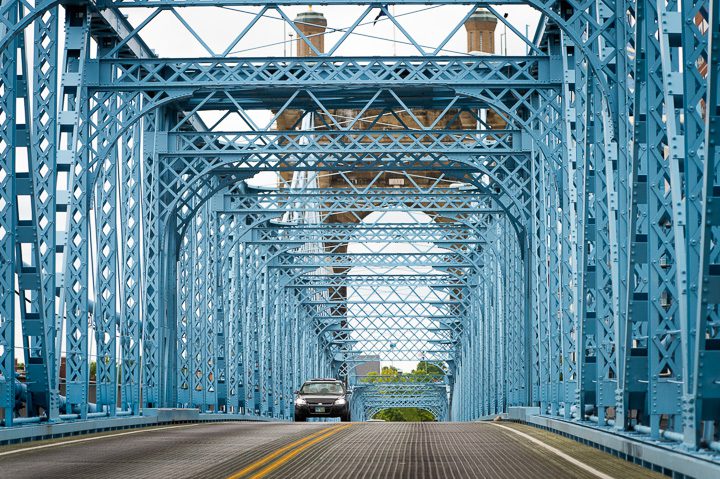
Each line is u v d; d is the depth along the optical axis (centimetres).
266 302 5934
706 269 1186
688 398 1271
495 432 2267
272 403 6119
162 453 1575
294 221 5669
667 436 1431
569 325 2562
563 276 2623
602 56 2198
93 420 2300
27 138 1928
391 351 8694
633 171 1547
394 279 6844
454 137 3416
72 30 2630
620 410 1702
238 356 5050
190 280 3934
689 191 1273
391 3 2495
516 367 4009
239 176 3578
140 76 2938
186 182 3331
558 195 2798
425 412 15725
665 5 1403
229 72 2700
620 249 1767
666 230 1647
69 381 2450
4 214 1902
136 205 3111
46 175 2211
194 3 2497
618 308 1758
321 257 6219
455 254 5847
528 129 2806
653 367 1512
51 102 2252
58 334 2328
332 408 3741
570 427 2028
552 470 1303
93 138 2673
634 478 1186
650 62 1502
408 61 2711
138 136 3170
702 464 1073
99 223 2716
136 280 3067
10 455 1538
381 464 1394
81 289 2494
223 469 1308
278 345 6456
